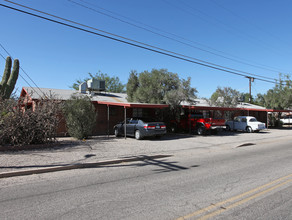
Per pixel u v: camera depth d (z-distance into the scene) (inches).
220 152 434.0
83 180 239.9
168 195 188.5
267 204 166.7
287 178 236.1
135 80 800.9
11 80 612.4
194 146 495.2
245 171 271.7
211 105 1060.5
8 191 203.8
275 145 537.3
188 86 739.4
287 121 1549.0
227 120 993.5
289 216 146.7
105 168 301.6
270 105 1312.7
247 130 877.8
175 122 810.8
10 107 418.9
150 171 280.8
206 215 148.6
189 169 288.8
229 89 1080.2
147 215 149.0
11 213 154.2
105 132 732.7
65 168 291.6
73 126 565.9
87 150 412.8
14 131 413.1
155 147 466.9
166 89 759.1
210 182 225.9
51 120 464.4
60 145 468.1
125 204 169.0
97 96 816.9
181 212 153.6
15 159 328.5
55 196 188.9
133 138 622.5
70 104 567.8
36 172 272.4
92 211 156.4
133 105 563.5
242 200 175.0
